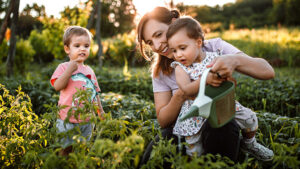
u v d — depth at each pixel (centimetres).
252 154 207
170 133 205
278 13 3353
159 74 223
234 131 167
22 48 896
